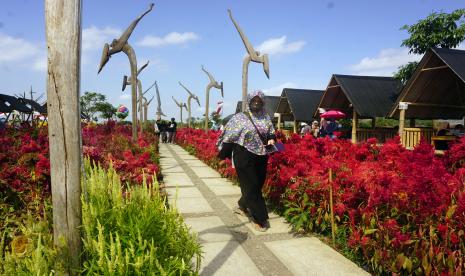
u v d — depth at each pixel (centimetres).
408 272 284
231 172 770
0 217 326
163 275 191
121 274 188
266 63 842
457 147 426
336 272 327
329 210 397
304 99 2316
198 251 238
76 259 206
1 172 369
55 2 194
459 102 1478
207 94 1661
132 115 1006
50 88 198
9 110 1772
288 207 483
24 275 188
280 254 367
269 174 561
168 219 240
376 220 325
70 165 203
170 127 2448
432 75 1276
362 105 1616
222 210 543
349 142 563
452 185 292
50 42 195
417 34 1574
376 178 340
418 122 2427
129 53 964
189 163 1181
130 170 592
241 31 830
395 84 1800
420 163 354
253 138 439
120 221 218
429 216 283
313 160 449
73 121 202
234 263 343
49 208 300
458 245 266
